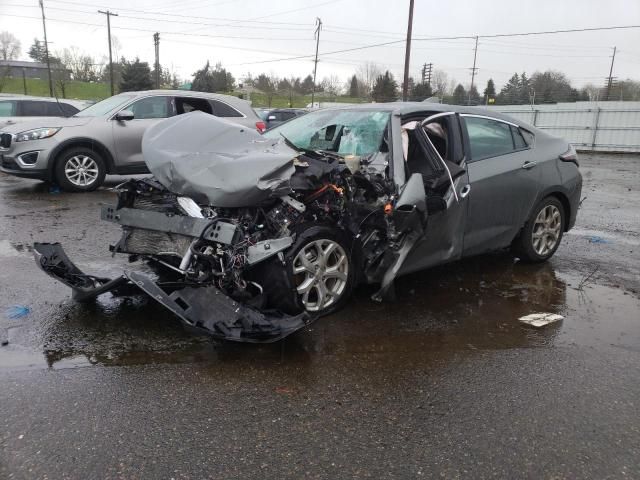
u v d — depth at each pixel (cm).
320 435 272
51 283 466
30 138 872
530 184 533
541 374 345
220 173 371
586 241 710
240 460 251
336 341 381
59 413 279
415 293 488
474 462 256
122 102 956
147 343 362
